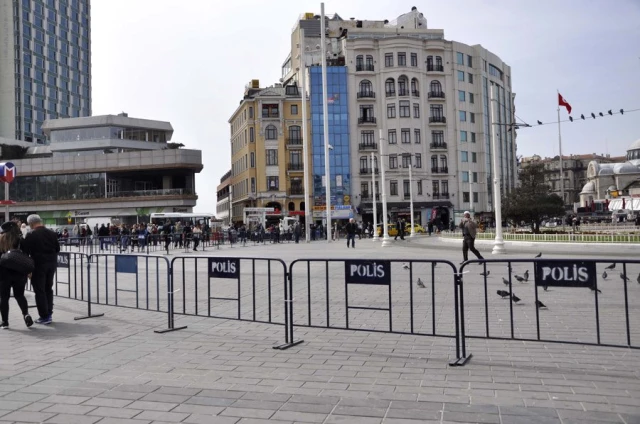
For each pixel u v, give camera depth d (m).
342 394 5.53
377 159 74.44
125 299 12.83
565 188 146.50
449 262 7.04
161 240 37.94
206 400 5.42
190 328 9.20
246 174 74.12
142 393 5.69
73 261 13.72
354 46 75.00
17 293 9.49
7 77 93.75
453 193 77.00
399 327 8.93
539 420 4.68
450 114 78.06
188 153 70.06
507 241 33.81
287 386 5.84
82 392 5.75
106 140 73.69
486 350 7.28
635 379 5.83
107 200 70.25
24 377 6.36
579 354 6.96
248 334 8.63
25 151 79.69
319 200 72.69
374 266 7.86
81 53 112.44
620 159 152.50
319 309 10.89
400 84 75.44
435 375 6.14
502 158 88.00
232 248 38.41
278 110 72.88
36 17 100.00
